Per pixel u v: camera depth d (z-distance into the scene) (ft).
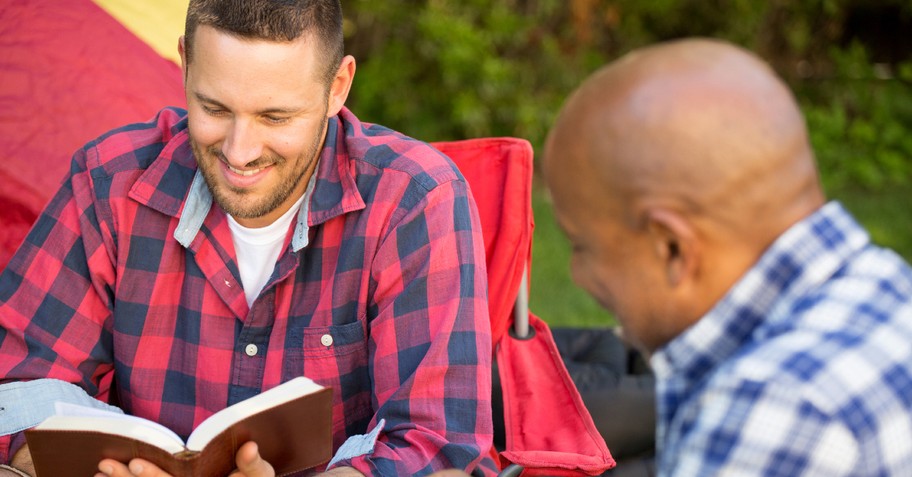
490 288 5.94
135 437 4.48
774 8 19.53
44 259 5.55
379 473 4.79
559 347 8.50
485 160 6.12
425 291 5.19
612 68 3.14
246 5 4.75
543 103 16.26
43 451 4.64
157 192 5.47
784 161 2.88
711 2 18.39
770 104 2.89
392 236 5.26
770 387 2.78
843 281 2.95
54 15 7.45
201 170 5.19
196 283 5.49
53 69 7.16
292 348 5.40
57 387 5.34
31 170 6.86
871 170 17.69
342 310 5.37
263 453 4.60
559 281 13.29
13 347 5.46
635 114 2.93
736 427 2.81
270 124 4.96
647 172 2.91
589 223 3.11
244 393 5.46
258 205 5.14
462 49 15.34
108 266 5.54
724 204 2.87
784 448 2.76
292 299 5.40
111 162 5.57
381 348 5.20
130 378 5.56
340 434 5.51
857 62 19.72
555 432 5.63
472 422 5.05
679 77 2.93
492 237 6.03
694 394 3.05
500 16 16.06
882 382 2.79
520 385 5.90
